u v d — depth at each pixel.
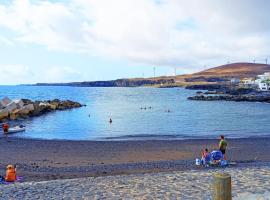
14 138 45.19
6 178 21.77
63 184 18.31
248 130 56.09
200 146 38.47
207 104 122.12
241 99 138.12
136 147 37.84
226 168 24.39
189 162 29.20
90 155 33.31
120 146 38.53
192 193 15.34
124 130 56.09
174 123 66.69
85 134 51.03
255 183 16.83
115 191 16.31
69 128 58.28
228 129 57.41
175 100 147.00
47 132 52.84
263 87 194.25
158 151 35.41
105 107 109.31
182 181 17.98
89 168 27.11
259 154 33.66
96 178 19.98
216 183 8.94
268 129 57.38
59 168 27.19
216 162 27.19
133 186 17.22
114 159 31.39
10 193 16.47
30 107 77.00
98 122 68.00
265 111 94.62
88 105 118.25
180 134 50.91
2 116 66.25
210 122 68.50
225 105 117.06
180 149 36.53
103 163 29.53
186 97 170.75
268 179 17.84
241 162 28.94
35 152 34.72
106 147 37.88
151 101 141.38
